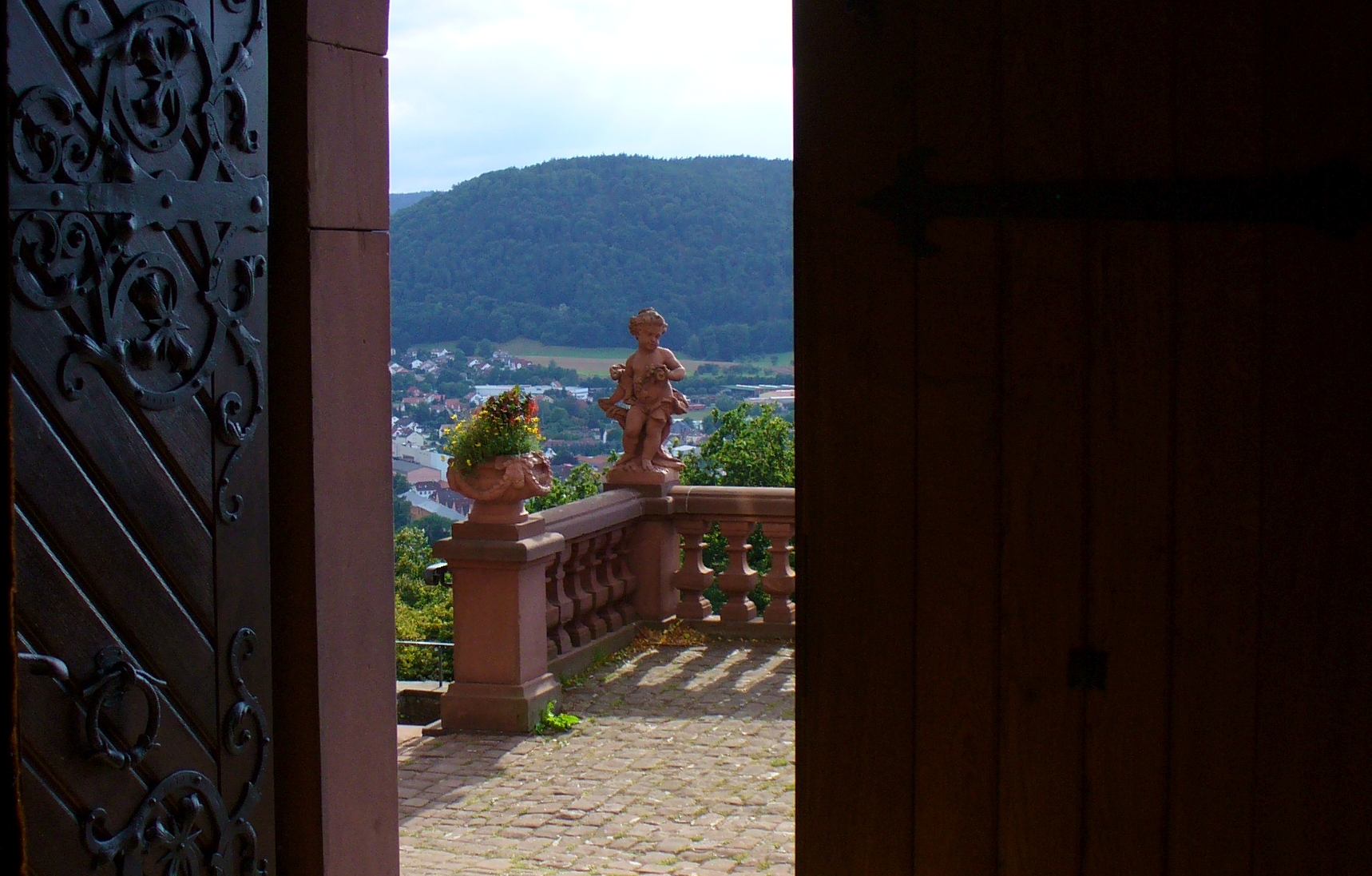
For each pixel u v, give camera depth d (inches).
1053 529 106.0
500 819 208.2
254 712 132.3
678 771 231.1
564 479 699.4
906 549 108.2
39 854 106.7
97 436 111.7
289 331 137.6
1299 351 102.2
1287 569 103.1
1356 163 100.7
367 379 146.7
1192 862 105.5
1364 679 102.4
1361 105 100.4
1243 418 103.1
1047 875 107.6
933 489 107.4
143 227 114.2
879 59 106.3
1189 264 103.1
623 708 269.7
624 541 318.0
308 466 138.2
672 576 324.8
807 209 108.3
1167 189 102.9
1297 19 101.0
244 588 130.3
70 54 105.9
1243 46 101.7
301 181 136.1
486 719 255.0
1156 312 103.7
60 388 107.3
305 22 134.7
